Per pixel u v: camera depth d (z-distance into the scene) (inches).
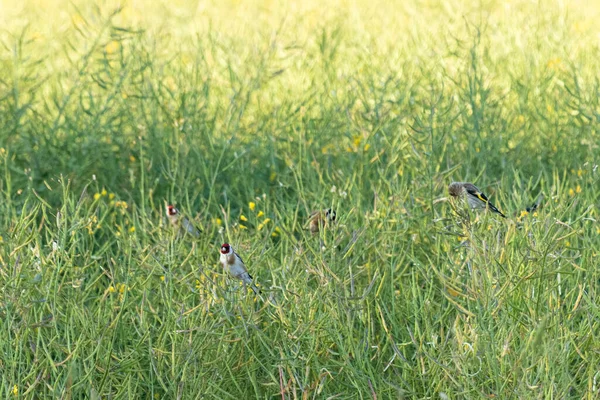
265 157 607.5
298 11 991.0
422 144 543.5
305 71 765.3
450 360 346.9
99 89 679.1
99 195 496.4
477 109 601.3
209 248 456.1
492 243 378.6
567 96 674.8
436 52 772.6
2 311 358.0
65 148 598.9
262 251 420.5
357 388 342.3
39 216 534.0
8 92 646.5
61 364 334.6
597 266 403.5
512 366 329.4
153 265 410.3
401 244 446.9
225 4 1098.7
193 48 852.6
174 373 343.3
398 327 395.5
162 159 588.7
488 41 772.0
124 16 951.0
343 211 472.4
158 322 401.1
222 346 358.6
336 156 590.6
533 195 563.8
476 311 370.6
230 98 655.1
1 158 554.6
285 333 358.6
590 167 531.5
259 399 349.7
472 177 545.6
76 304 372.5
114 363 361.1
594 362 342.0
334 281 377.1
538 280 369.7
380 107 615.8
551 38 805.9
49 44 852.6
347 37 887.1
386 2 1069.1
